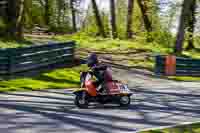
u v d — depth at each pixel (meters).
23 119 9.98
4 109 11.14
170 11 44.25
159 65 22.67
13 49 16.98
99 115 10.94
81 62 22.39
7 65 16.84
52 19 48.75
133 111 11.80
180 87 18.59
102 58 25.98
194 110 12.65
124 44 32.72
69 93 15.02
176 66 23.20
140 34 40.34
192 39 40.44
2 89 14.76
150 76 22.09
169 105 13.35
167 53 30.52
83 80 11.95
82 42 32.06
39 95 14.09
